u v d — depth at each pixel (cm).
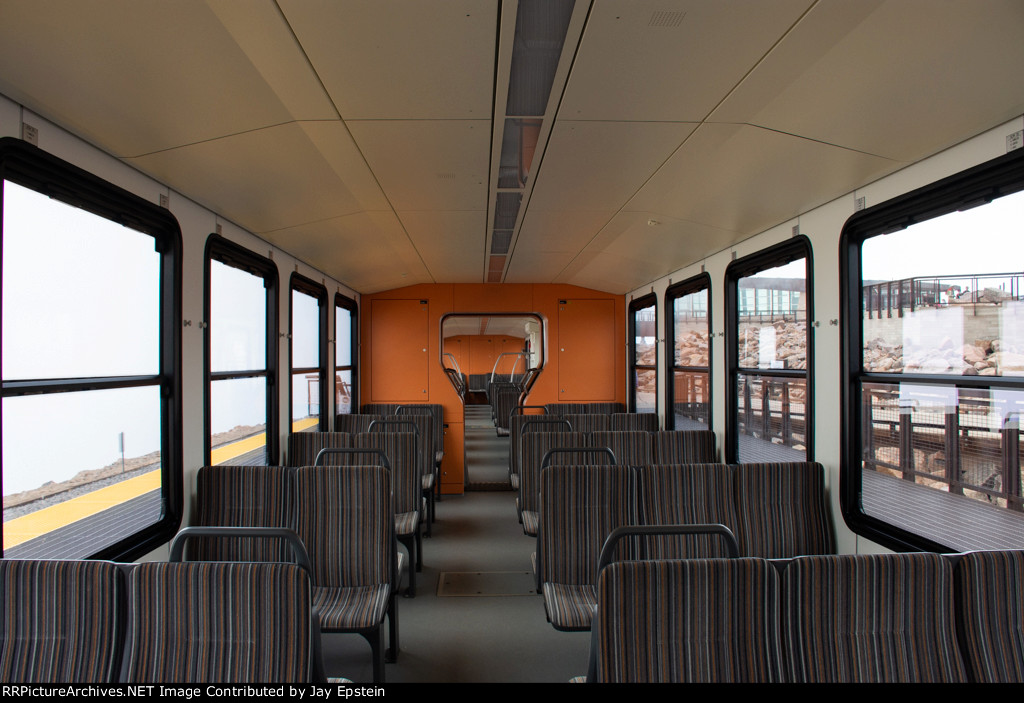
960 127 210
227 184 277
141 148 226
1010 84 176
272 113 207
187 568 155
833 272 311
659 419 594
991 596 157
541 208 359
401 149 251
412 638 321
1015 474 204
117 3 137
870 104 195
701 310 503
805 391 338
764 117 213
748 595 150
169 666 152
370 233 419
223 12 144
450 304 709
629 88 194
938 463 241
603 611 147
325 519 288
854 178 273
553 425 548
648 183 303
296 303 482
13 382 185
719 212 345
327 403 557
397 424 561
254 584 154
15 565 155
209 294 317
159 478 279
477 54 171
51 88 174
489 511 609
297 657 152
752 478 306
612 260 537
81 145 215
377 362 702
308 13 147
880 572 154
